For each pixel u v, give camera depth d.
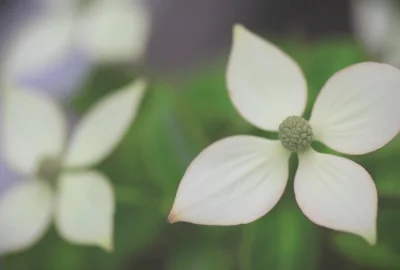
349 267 0.29
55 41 0.35
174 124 0.29
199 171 0.21
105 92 0.34
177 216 0.20
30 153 0.28
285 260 0.25
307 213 0.20
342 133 0.21
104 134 0.27
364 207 0.20
